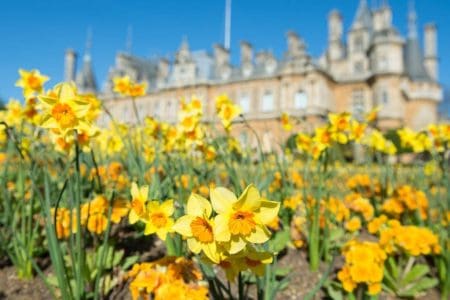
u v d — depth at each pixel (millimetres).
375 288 2100
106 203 2490
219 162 3391
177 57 50406
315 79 41562
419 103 47938
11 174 4086
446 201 3668
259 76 45500
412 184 5098
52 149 3229
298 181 4535
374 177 5371
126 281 2381
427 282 2633
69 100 1696
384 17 44031
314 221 3016
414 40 51094
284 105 42906
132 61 56562
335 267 3037
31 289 2479
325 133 2969
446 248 2795
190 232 1192
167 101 50219
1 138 3723
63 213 2475
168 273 1689
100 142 3789
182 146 3193
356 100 44094
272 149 3791
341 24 50125
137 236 3086
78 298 1875
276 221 3154
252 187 1155
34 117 3037
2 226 3344
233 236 1178
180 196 2211
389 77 41406
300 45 43562
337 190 4391
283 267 2979
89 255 2506
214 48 51500
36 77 2619
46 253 2988
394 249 2668
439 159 3914
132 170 3164
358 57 47312
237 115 2660
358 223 3352
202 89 47938
